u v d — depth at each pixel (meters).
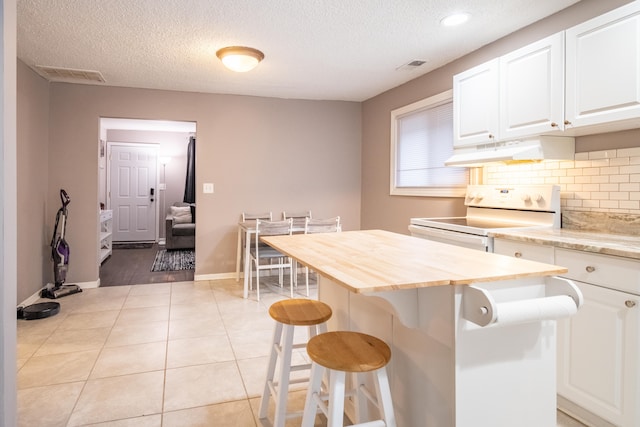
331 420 1.26
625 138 2.23
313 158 5.13
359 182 5.35
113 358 2.61
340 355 1.30
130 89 4.43
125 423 1.91
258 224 4.04
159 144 8.12
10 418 1.44
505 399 1.23
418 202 4.13
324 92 4.74
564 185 2.60
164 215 8.17
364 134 5.24
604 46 2.00
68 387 2.24
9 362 1.43
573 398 1.93
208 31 2.93
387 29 2.88
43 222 4.07
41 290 3.98
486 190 3.11
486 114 2.78
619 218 2.27
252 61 3.32
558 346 2.00
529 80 2.43
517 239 2.23
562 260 1.99
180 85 4.38
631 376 1.67
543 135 2.41
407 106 4.26
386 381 1.31
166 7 2.55
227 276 4.88
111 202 7.93
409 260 1.42
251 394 2.19
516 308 1.08
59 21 2.76
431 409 1.29
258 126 4.90
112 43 3.15
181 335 3.03
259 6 2.54
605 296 1.78
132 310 3.61
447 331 1.20
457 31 2.93
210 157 4.74
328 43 3.16
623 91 1.91
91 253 4.38
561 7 2.54
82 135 4.30
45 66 3.70
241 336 3.02
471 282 1.14
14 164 1.46
